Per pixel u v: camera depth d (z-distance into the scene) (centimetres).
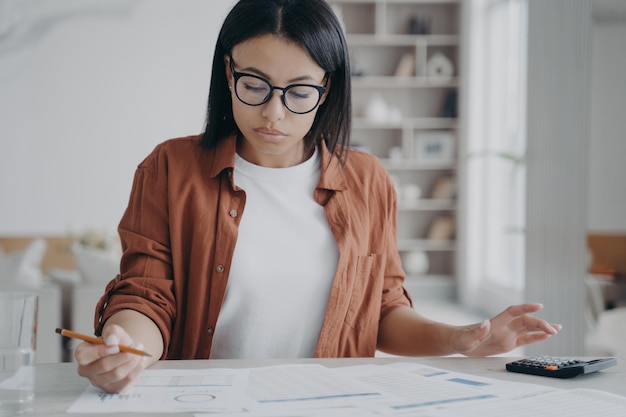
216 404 97
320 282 141
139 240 139
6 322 93
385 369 118
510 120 640
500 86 665
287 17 124
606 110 284
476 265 697
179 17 663
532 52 337
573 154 296
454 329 134
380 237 151
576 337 295
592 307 286
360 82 724
